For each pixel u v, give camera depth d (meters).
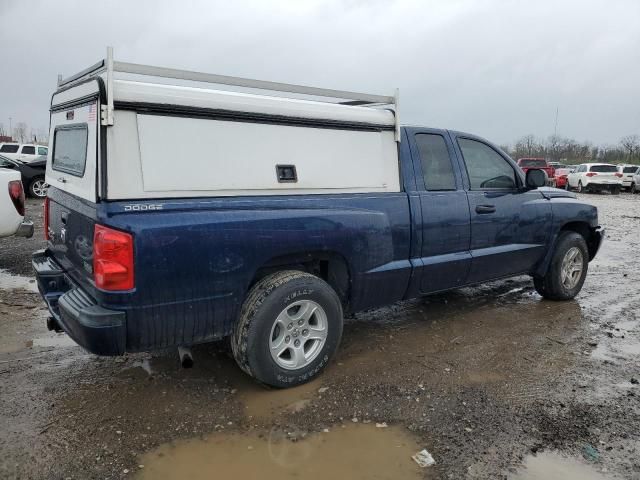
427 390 3.73
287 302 3.54
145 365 4.05
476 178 5.02
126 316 3.03
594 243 6.41
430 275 4.58
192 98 3.24
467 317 5.39
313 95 3.81
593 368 4.17
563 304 5.95
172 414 3.35
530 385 3.85
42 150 21.72
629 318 5.47
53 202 4.19
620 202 22.25
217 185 3.34
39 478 2.72
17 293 5.89
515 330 5.03
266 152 3.56
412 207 4.36
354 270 4.00
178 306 3.18
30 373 3.89
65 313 3.22
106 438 3.08
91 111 3.14
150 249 3.01
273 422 3.29
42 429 3.15
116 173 3.00
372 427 3.26
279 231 3.51
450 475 2.81
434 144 4.70
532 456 2.98
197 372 3.94
